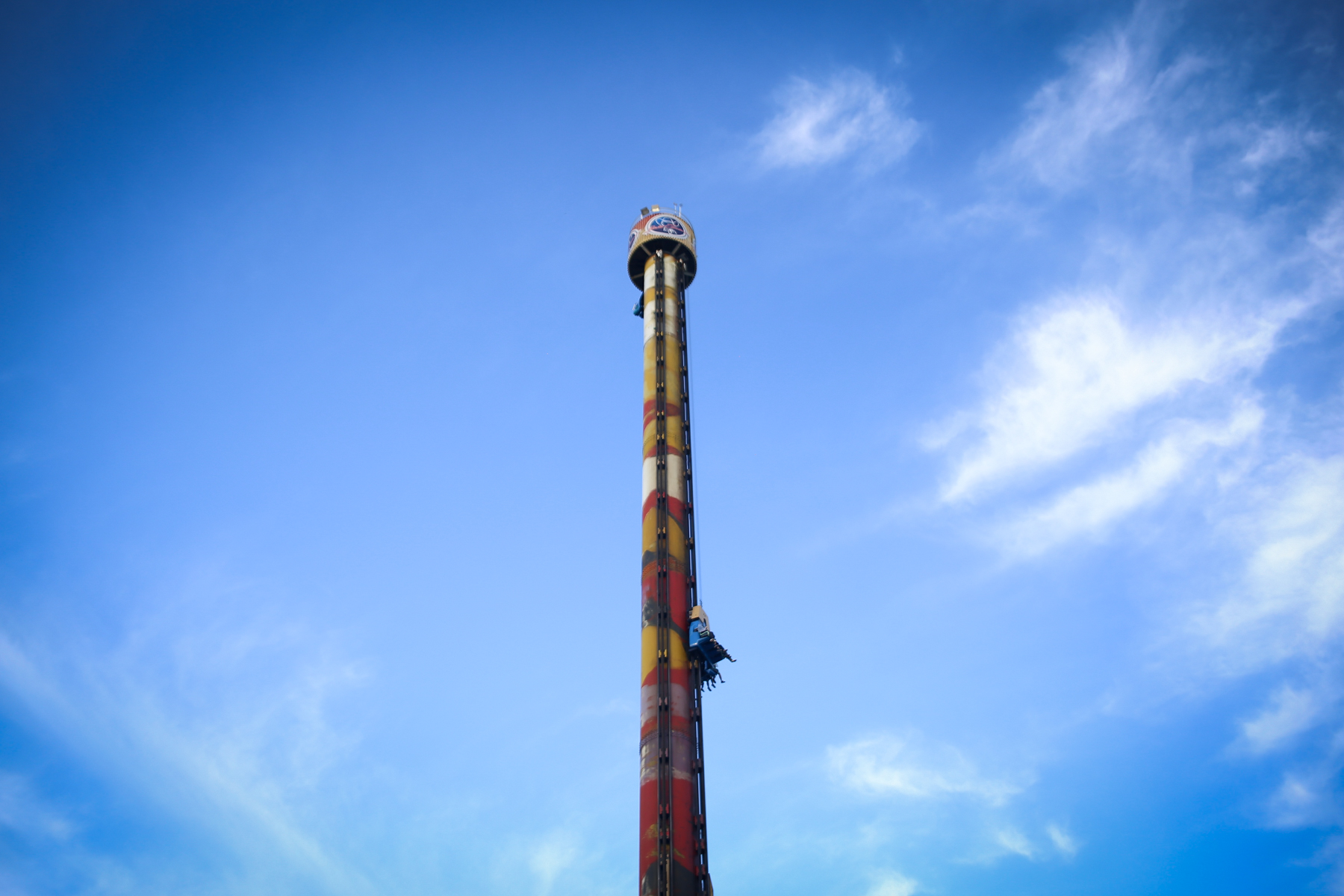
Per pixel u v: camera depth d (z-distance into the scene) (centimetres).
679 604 6481
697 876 5544
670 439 7212
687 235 8594
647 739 5944
